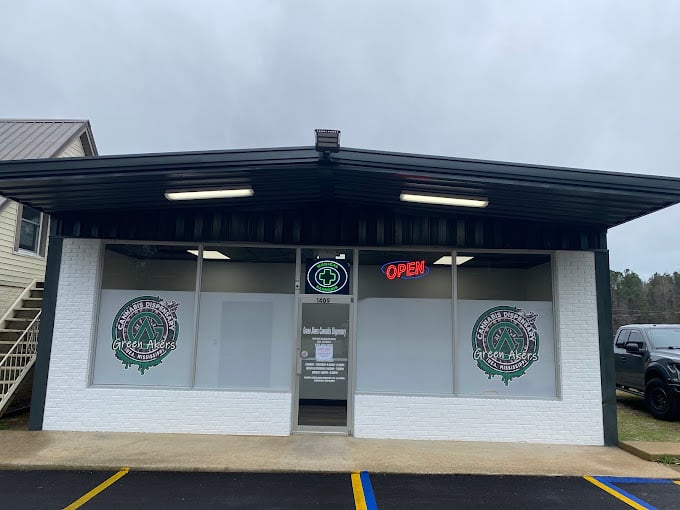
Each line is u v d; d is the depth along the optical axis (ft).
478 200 23.94
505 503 17.57
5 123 51.57
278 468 20.62
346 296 27.14
